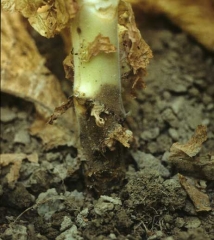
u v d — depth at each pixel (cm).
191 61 41
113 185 32
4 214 32
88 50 30
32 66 40
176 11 41
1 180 34
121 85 33
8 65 40
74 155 36
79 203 32
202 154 35
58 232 31
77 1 29
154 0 41
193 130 37
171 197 31
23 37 41
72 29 30
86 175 32
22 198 32
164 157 35
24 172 34
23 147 37
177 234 30
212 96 40
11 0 30
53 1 29
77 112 31
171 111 38
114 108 31
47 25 30
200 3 41
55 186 34
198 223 31
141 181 32
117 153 32
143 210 31
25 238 30
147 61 31
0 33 41
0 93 39
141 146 36
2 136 38
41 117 38
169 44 42
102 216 31
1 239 30
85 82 30
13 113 39
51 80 39
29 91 39
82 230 31
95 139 31
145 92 39
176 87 39
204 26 41
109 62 30
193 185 32
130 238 30
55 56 40
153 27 43
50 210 32
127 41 31
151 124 38
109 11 29
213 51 42
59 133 37
